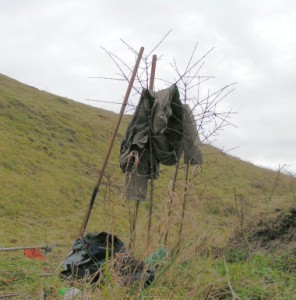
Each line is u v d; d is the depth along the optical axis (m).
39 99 36.28
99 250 5.05
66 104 38.16
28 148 26.20
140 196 6.79
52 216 18.56
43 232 15.12
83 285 4.26
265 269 4.90
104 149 30.97
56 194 21.11
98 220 17.56
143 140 6.86
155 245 4.11
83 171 25.91
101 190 23.42
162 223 4.03
